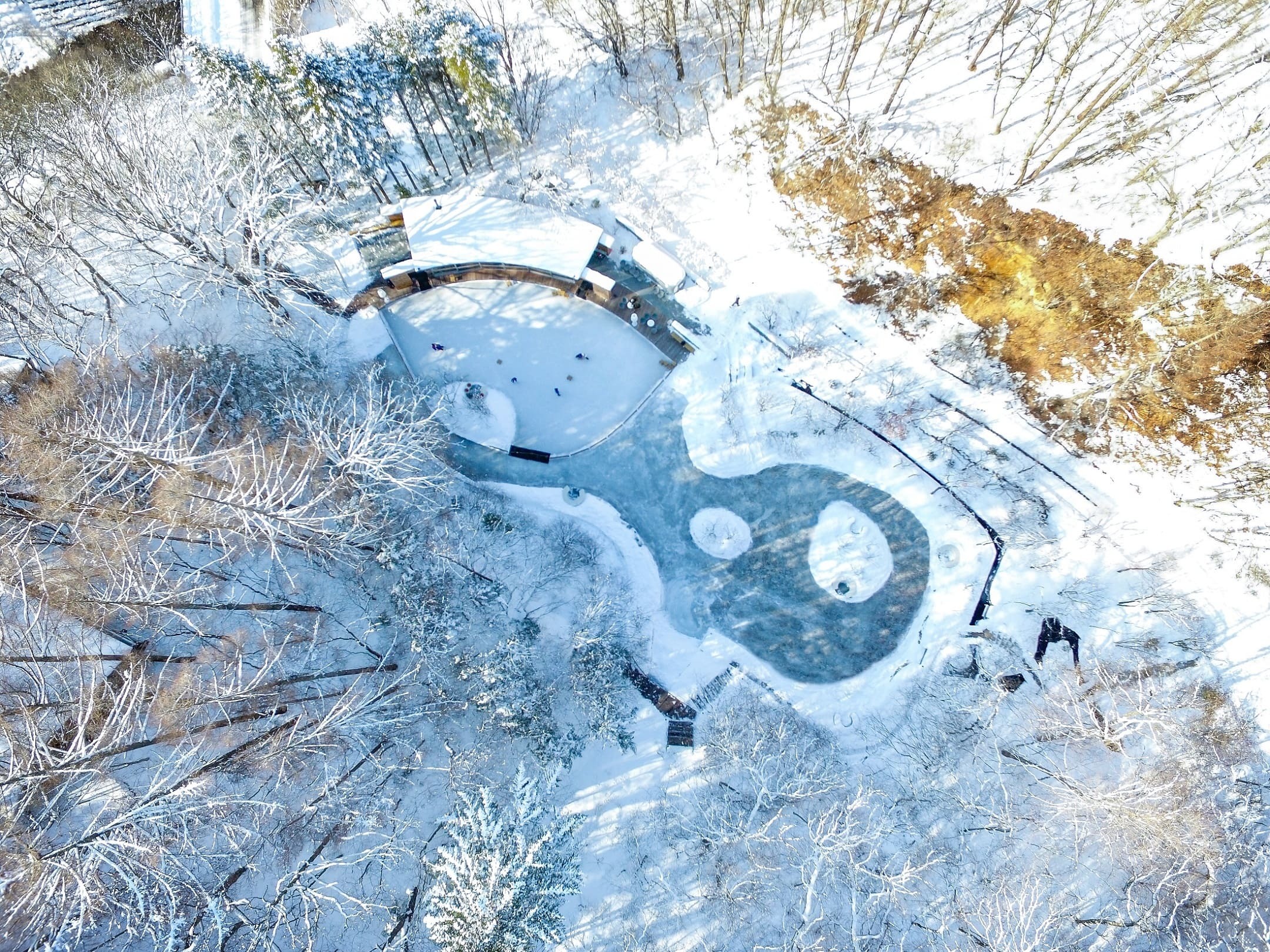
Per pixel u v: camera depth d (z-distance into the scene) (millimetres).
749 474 36562
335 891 29312
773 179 38500
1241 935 28422
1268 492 33312
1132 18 34031
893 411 36406
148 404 31312
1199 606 33469
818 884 30578
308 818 28859
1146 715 30438
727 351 37719
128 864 24328
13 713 23672
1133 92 33531
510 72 35469
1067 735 31844
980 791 31922
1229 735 31734
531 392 38219
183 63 36719
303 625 30938
